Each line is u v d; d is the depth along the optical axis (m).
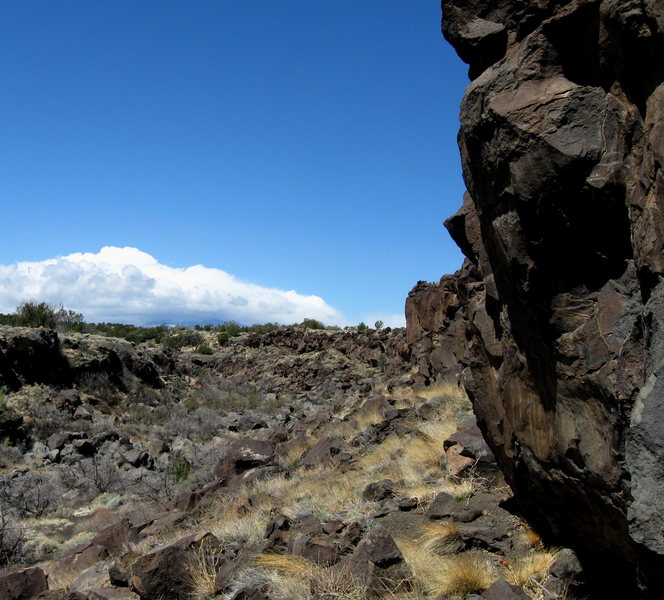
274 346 47.88
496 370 6.05
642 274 3.43
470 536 6.55
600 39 3.95
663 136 3.19
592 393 4.11
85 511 14.27
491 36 5.07
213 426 25.52
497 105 4.43
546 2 4.46
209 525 9.44
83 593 6.97
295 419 26.11
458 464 8.99
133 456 18.98
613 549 4.77
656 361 3.06
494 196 4.81
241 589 5.83
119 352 31.80
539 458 5.13
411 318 26.08
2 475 17.08
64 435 20.61
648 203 3.36
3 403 22.16
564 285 4.35
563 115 4.08
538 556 5.75
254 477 12.74
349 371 38.22
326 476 11.88
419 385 21.03
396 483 9.52
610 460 4.01
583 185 4.04
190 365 43.38
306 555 6.57
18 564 10.43
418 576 5.76
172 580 6.48
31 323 33.12
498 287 5.42
